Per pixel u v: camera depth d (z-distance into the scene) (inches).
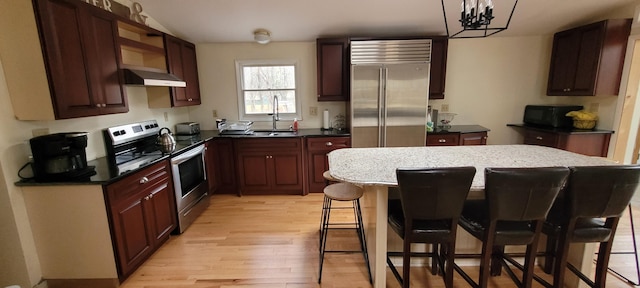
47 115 72.3
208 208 134.3
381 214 69.9
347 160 80.7
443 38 144.6
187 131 145.6
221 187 150.9
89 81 81.7
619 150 130.0
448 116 162.7
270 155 145.0
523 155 83.6
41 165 74.0
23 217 74.0
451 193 57.2
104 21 87.7
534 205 56.8
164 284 82.0
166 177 101.7
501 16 131.1
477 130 148.3
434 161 78.0
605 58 123.5
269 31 142.2
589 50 127.6
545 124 147.5
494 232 60.6
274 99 158.6
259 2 115.6
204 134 149.9
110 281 79.8
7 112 70.7
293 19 130.4
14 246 73.4
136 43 103.2
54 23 71.1
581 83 132.5
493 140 166.7
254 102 164.9
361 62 137.2
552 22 137.6
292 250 98.1
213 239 106.1
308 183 150.8
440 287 78.5
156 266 90.2
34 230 75.9
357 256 93.9
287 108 165.0
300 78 160.7
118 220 78.2
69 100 75.5
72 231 76.5
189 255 96.0
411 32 146.9
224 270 87.7
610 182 56.4
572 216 60.0
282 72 162.1
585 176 56.2
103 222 75.9
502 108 163.9
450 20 132.6
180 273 86.7
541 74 159.2
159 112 136.3
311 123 165.3
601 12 127.5
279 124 165.2
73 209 75.1
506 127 165.2
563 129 136.7
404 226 64.1
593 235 62.1
